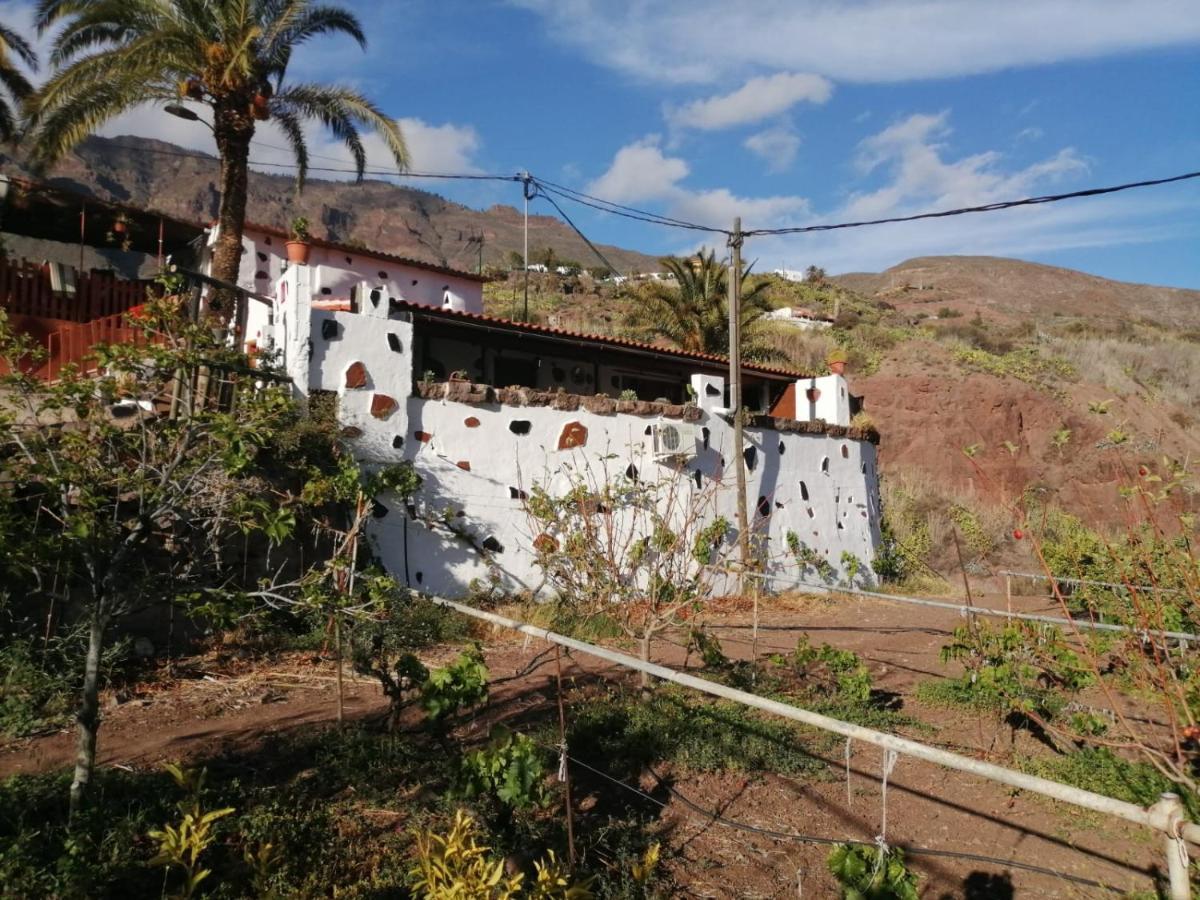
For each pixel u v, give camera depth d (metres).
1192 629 6.64
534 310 37.81
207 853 4.14
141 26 13.02
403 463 10.93
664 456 13.84
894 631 12.56
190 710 6.67
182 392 4.99
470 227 145.38
